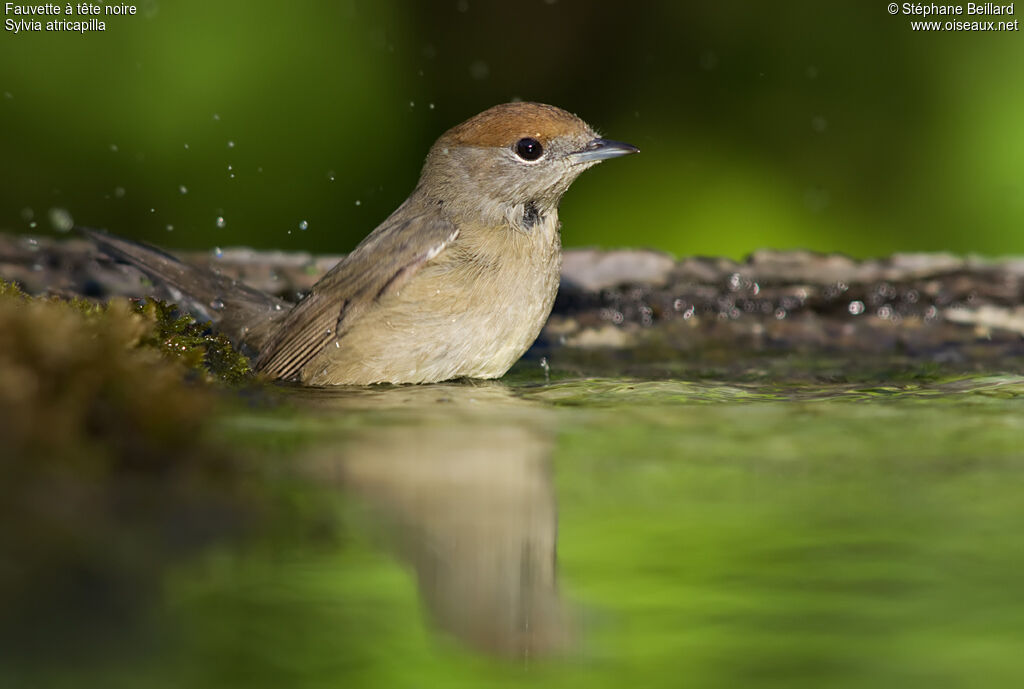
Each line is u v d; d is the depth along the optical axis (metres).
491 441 6.27
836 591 4.34
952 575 4.44
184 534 4.33
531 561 4.44
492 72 17.70
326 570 4.20
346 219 16.55
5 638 3.61
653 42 17.70
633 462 5.88
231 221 16.20
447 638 3.88
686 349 10.76
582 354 10.69
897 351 10.52
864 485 5.53
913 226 16.67
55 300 6.94
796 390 8.32
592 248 13.55
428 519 4.78
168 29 16.08
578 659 3.89
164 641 3.67
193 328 8.24
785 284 12.30
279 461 5.39
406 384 9.45
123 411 4.84
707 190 17.05
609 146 9.77
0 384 4.59
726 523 4.91
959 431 6.66
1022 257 15.95
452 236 9.49
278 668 3.59
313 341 9.51
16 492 4.27
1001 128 16.36
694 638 4.00
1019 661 3.81
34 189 15.66
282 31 16.42
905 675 3.74
